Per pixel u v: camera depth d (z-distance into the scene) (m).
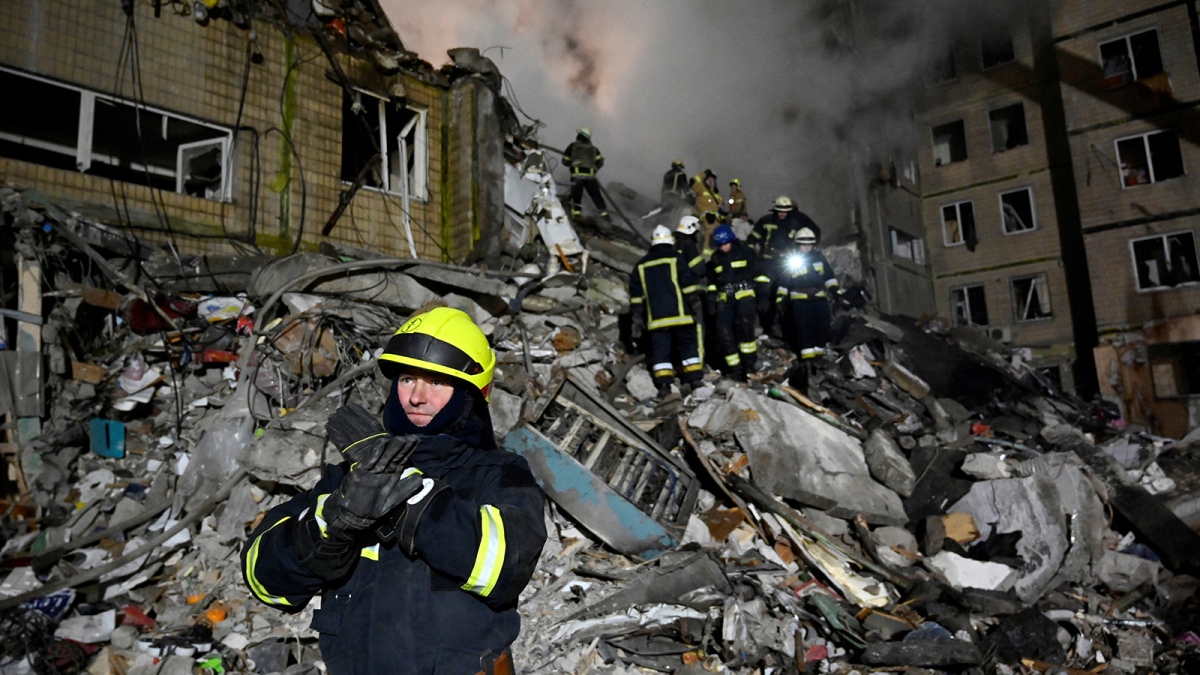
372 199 9.05
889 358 10.79
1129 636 5.23
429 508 1.44
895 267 22.00
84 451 5.54
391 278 7.16
